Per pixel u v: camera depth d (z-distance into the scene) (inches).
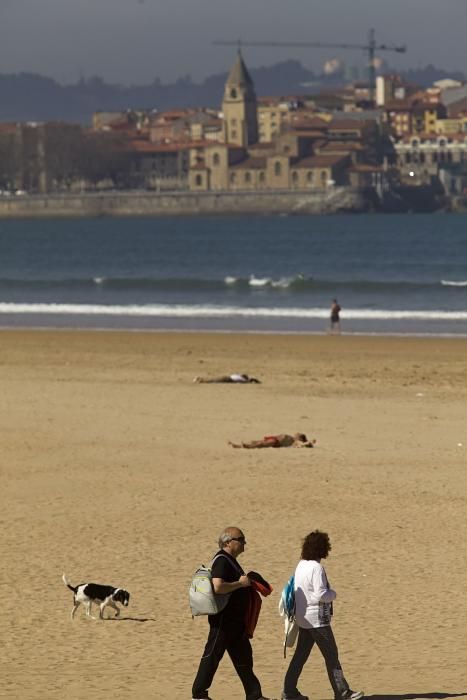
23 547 2709.2
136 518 2972.4
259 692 1692.9
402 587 2349.9
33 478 3476.9
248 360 6530.5
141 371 6018.7
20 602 2289.6
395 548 2659.9
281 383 5536.4
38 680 1840.6
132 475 3486.7
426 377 5792.3
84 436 4126.5
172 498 3189.0
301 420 4446.4
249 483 3361.2
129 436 4116.6
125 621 2166.6
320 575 1689.2
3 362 6476.4
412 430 4227.4
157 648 2011.6
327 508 3058.6
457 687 1775.3
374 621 2137.1
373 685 1796.3
